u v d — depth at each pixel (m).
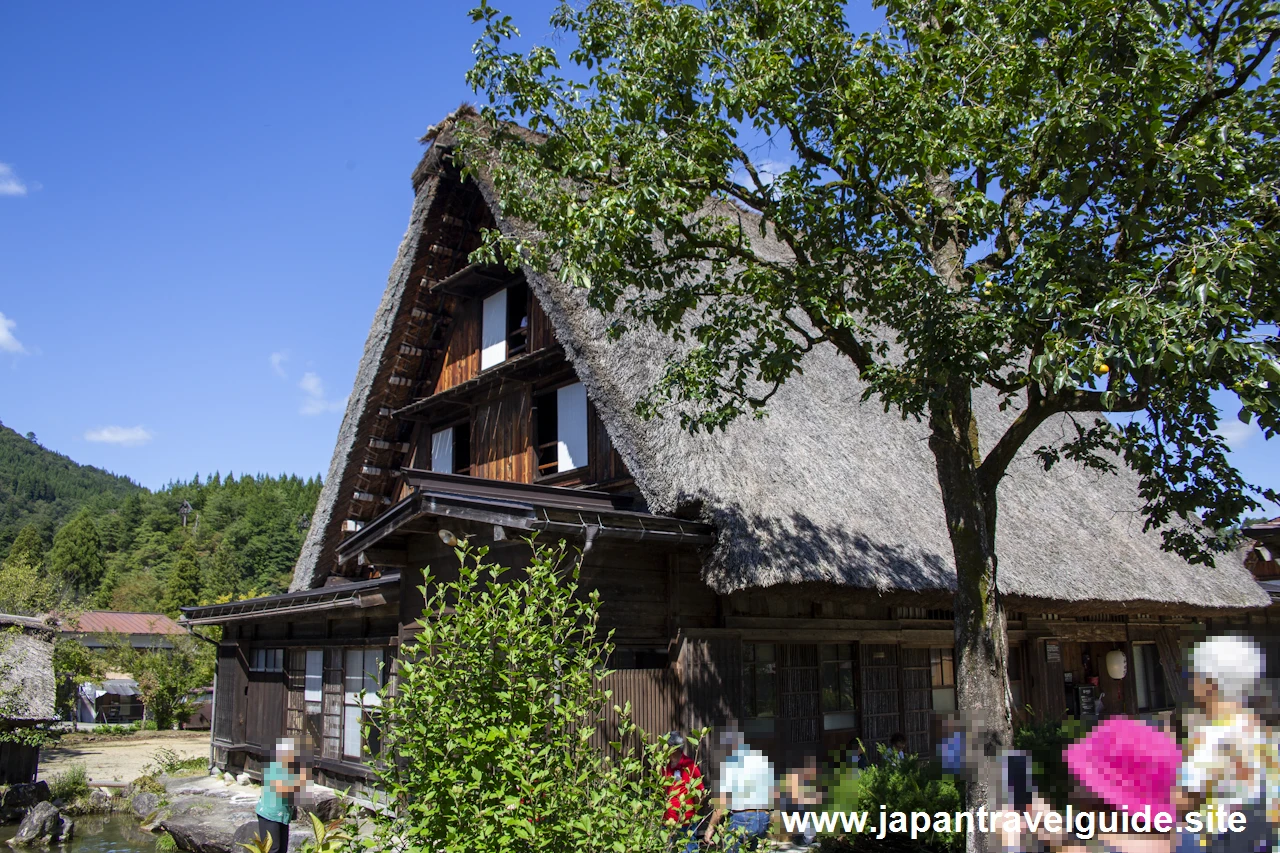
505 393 12.17
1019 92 6.48
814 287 6.52
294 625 13.07
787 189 6.59
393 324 13.23
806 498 8.41
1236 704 3.76
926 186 6.86
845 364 11.78
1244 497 6.46
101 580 77.81
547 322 11.51
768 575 7.25
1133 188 5.68
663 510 8.00
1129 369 5.21
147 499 121.25
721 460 8.13
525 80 7.07
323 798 10.06
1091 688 12.95
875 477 9.59
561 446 11.05
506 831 3.46
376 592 9.81
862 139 6.56
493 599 4.21
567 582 7.41
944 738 6.90
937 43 6.75
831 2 6.78
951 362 5.59
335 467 13.93
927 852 6.13
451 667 4.02
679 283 10.52
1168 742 4.07
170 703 29.70
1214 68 6.15
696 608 8.24
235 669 14.67
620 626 7.75
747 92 6.48
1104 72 5.68
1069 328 5.16
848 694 9.80
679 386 7.52
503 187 7.37
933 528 9.29
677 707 7.77
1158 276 5.09
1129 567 11.42
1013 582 9.35
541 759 3.78
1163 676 14.03
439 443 13.65
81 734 27.47
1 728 15.09
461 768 3.67
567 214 6.88
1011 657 11.48
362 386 13.68
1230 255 4.82
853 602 8.78
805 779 7.38
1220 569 13.39
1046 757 6.29
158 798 13.49
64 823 12.14
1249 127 6.09
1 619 17.83
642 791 4.11
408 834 3.73
